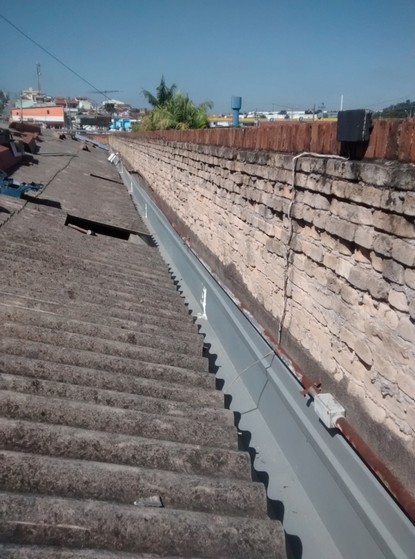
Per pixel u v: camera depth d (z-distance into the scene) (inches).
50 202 346.6
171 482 105.8
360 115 125.9
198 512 99.8
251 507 107.7
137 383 144.3
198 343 187.9
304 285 165.8
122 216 398.0
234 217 242.5
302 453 155.3
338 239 141.4
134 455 112.8
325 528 138.5
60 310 176.2
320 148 155.4
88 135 1614.2
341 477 131.7
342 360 142.5
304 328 166.6
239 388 204.1
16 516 86.6
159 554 89.3
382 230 118.6
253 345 201.3
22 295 182.9
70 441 109.5
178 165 392.5
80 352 149.9
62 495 95.9
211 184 286.8
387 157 121.3
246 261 225.3
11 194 332.2
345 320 140.2
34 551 80.0
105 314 189.2
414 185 105.6
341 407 140.3
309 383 155.3
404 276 112.8
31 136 686.5
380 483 121.4
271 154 188.9
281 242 184.1
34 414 116.6
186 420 130.8
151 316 198.8
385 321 121.5
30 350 143.1
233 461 119.7
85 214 355.6
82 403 124.1
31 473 97.2
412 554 107.5
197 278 292.8
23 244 234.5
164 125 944.3
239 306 225.9
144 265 276.4
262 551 96.2
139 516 93.4
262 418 185.8
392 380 119.2
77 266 231.9
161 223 433.7
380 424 124.4
